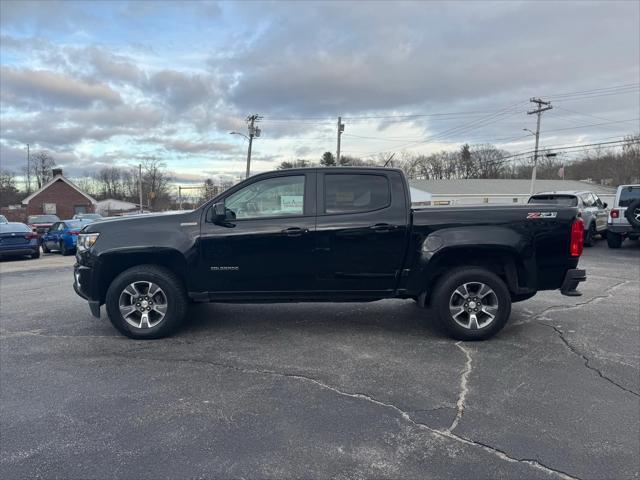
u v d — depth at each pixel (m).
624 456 2.79
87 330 5.53
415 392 3.69
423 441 2.98
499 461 2.75
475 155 74.62
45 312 6.52
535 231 4.81
